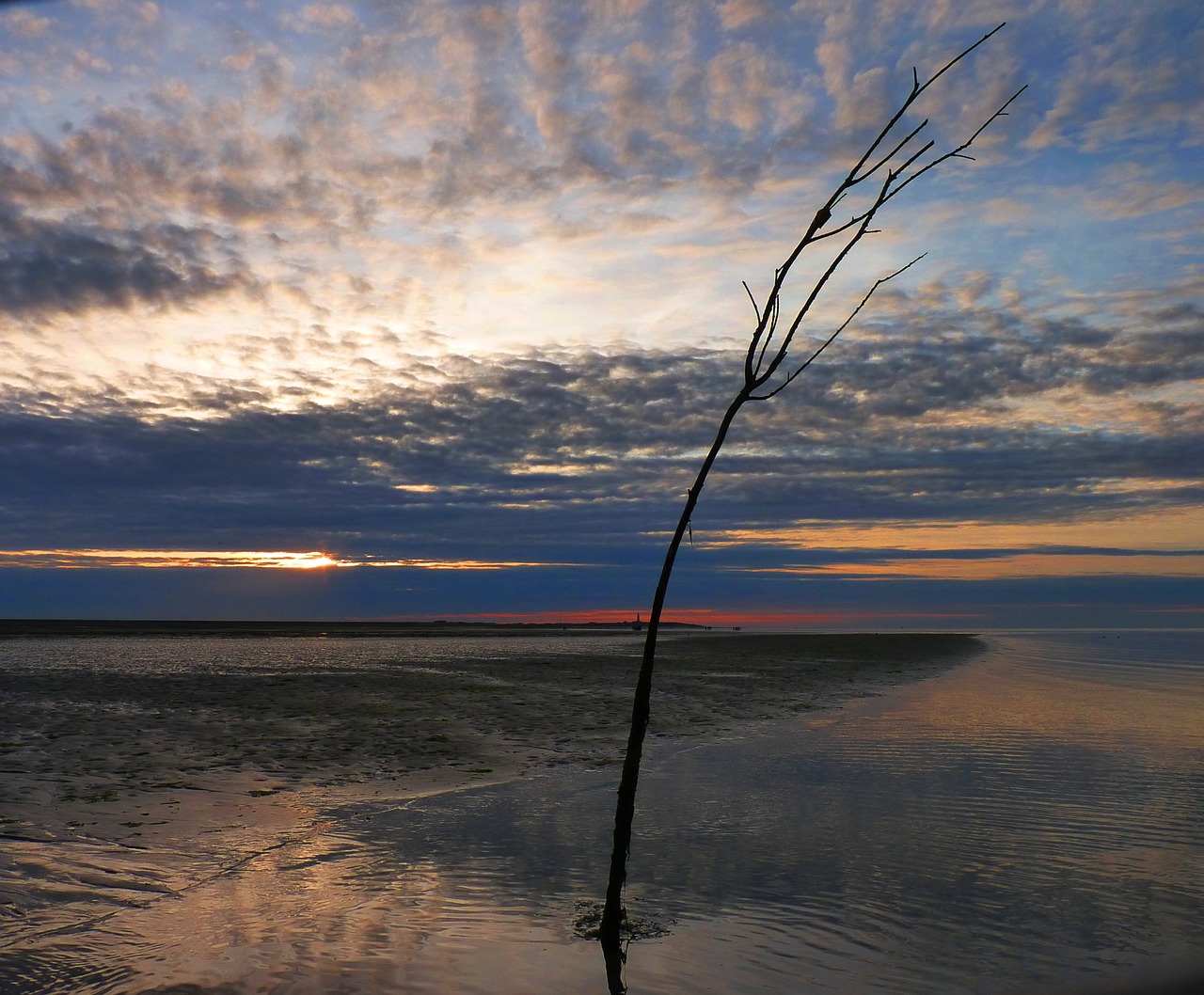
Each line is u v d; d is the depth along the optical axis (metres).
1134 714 11.62
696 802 6.86
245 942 4.04
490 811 6.70
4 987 3.54
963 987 3.53
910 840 5.66
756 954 3.88
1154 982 3.53
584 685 17.53
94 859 5.36
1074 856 5.27
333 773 8.20
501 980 3.62
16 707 12.87
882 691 15.88
